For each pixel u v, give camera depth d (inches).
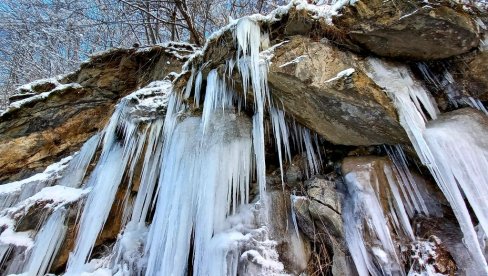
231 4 335.6
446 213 124.3
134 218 159.9
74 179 197.6
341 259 117.7
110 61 268.2
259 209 130.0
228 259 115.0
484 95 131.7
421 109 127.3
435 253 108.4
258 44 138.2
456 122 121.3
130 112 187.6
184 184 143.6
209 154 143.5
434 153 112.3
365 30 128.3
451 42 125.1
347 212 121.0
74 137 236.8
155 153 173.5
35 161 225.5
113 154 184.2
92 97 252.4
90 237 156.9
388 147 138.5
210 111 156.9
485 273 97.0
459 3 119.1
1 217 177.0
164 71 258.8
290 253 123.3
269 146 159.8
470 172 108.2
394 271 108.1
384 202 121.9
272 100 144.7
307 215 128.9
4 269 157.4
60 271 159.0
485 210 102.8
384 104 120.7
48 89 263.3
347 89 121.7
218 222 129.4
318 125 141.6
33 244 161.6
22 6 410.6
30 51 436.5
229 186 137.3
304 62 128.6
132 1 315.9
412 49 130.6
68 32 390.9
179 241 129.5
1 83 484.4
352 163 134.7
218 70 154.6
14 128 233.6
